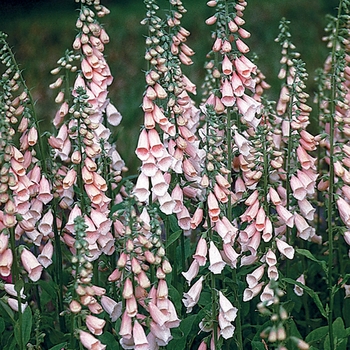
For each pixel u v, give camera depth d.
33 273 5.71
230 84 6.48
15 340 6.28
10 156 5.39
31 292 8.38
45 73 21.41
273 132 6.39
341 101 6.62
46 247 6.70
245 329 7.35
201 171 6.39
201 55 21.36
